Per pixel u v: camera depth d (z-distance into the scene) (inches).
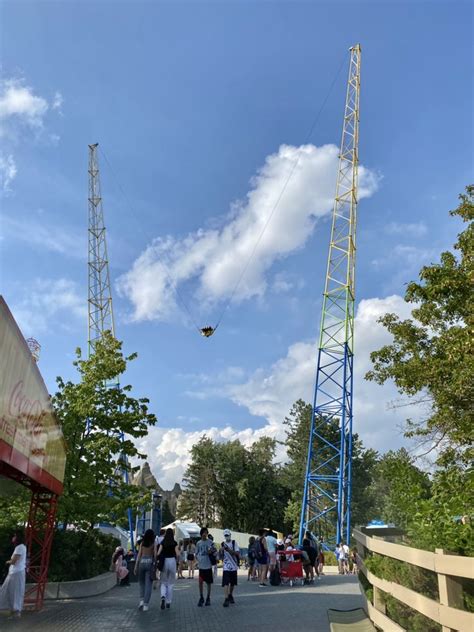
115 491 807.7
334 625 309.1
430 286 564.1
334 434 2768.2
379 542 276.8
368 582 343.0
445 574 180.2
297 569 784.3
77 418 800.3
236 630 392.8
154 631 398.3
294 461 2896.2
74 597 622.5
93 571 752.3
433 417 566.9
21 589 469.4
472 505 249.9
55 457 501.0
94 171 3238.2
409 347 612.1
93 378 824.3
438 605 182.7
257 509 3078.2
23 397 339.0
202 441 3344.0
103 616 476.7
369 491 2687.0
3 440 299.9
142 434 830.5
